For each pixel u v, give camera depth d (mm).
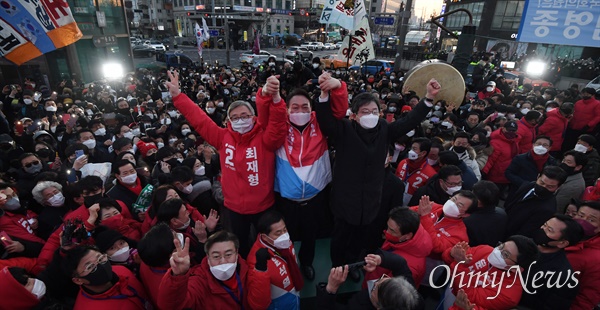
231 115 2438
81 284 1909
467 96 9562
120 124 5887
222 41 49594
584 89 6422
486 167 4840
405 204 3951
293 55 30266
